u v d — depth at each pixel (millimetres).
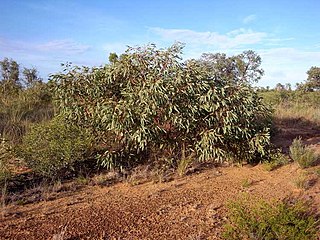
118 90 5750
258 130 6215
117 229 3777
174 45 5609
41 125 5836
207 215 4098
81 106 5617
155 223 3922
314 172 5488
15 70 13914
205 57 18047
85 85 5617
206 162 6523
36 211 4312
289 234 3137
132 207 4418
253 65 19328
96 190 5129
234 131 5754
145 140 5301
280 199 4508
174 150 6160
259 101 6121
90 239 3549
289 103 15812
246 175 5789
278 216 3324
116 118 5195
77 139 5559
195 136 5844
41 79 13484
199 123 5711
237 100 5684
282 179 5410
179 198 4727
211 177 5727
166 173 5805
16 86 12180
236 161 6344
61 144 5391
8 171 4984
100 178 5516
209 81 5703
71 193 4988
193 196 4797
